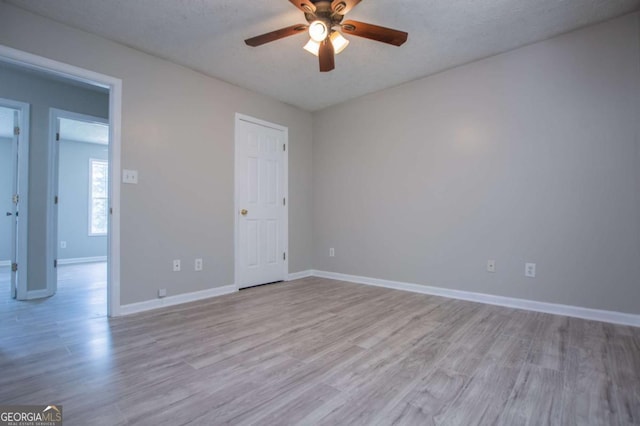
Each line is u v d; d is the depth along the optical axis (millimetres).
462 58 2994
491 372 1695
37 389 1526
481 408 1383
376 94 3814
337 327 2381
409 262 3543
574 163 2584
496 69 2949
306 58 2967
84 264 5820
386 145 3730
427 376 1655
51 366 1760
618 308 2410
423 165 3428
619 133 2414
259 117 3830
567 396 1472
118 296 2660
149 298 2848
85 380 1611
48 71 2395
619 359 1833
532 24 2465
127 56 2742
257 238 3816
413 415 1335
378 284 3805
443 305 2947
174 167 3035
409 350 1973
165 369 1731
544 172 2717
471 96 3096
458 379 1624
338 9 2010
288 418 1314
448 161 3246
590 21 2443
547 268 2705
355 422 1290
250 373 1688
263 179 3893
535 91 2756
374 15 2324
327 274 4336
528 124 2789
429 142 3381
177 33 2561
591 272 2516
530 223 2783
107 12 2289
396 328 2357
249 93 3721
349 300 3143
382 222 3773
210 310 2820
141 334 2242
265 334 2244
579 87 2562
